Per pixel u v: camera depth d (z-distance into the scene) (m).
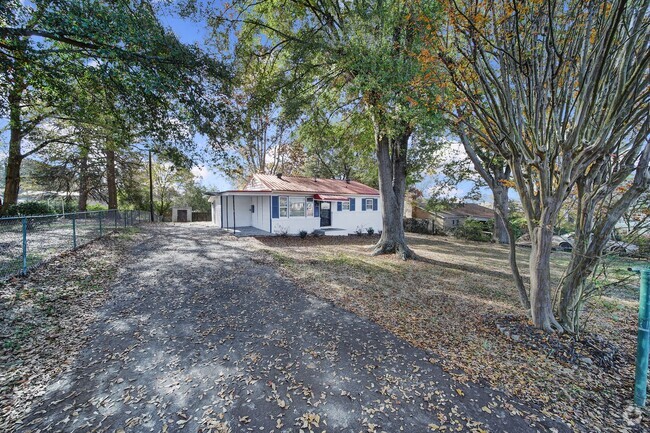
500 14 4.09
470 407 2.93
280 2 10.34
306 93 10.90
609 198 4.20
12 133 15.29
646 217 3.79
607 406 3.01
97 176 23.23
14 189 16.22
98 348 3.93
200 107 7.64
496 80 4.34
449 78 5.03
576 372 3.59
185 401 2.94
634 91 3.52
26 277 6.14
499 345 4.27
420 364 3.72
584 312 5.91
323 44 8.69
